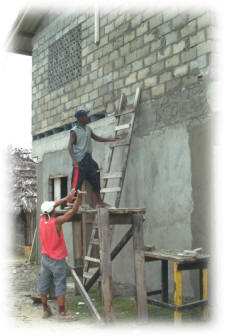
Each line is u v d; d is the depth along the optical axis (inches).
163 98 258.7
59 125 396.2
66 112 383.9
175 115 247.8
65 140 387.9
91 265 285.1
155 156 262.4
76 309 235.5
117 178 276.4
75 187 243.0
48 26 425.7
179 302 189.2
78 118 250.5
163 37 261.3
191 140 234.4
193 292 225.1
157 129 262.1
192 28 237.8
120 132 297.0
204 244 221.5
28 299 268.4
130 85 292.5
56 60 407.5
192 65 236.5
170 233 245.9
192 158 233.0
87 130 252.5
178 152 243.8
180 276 190.5
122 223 210.5
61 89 394.9
